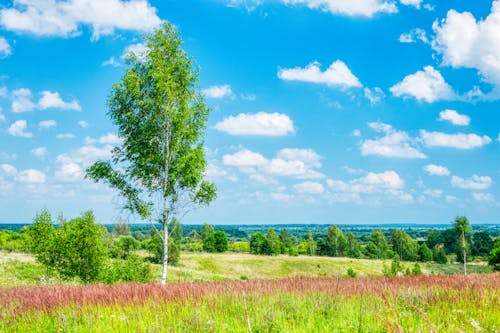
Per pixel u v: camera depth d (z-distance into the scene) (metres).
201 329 7.92
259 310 9.51
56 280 29.73
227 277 68.75
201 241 150.38
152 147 22.02
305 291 12.33
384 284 14.11
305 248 141.38
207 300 11.20
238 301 10.73
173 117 21.67
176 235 96.94
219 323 8.38
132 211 21.72
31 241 30.08
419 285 13.88
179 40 22.84
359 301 10.27
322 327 7.91
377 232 138.88
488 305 9.00
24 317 9.38
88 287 15.16
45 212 30.47
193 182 21.92
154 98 22.06
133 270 36.66
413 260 129.75
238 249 142.88
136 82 21.62
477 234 141.25
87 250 29.45
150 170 21.75
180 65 22.70
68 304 10.80
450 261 124.81
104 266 30.98
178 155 22.41
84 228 29.67
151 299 11.34
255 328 7.51
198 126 22.75
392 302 9.97
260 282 15.22
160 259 74.12
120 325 8.26
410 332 6.05
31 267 44.06
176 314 9.53
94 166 21.81
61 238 29.55
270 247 120.06
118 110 22.05
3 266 42.91
